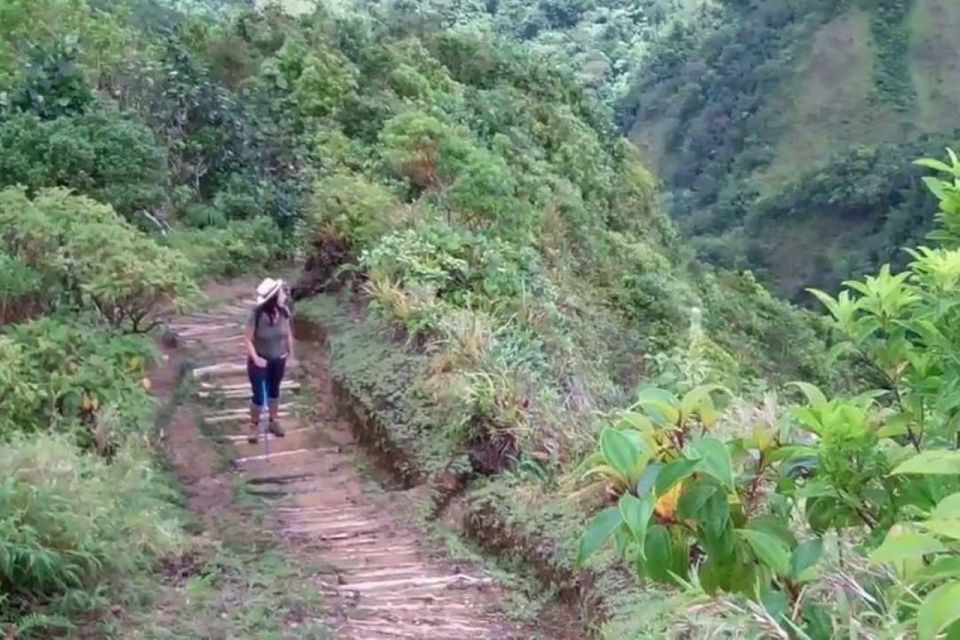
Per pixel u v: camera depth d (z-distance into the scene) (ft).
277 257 46.14
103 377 23.29
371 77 70.18
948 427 8.34
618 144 99.40
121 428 22.81
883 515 7.96
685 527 7.59
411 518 24.09
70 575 15.99
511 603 20.13
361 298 36.11
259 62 67.10
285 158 53.16
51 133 37.37
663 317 53.11
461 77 87.81
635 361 40.65
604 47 246.88
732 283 89.92
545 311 33.45
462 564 21.91
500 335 30.01
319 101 59.82
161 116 49.44
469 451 25.63
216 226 46.09
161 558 19.17
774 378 56.49
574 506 21.93
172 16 84.79
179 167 48.70
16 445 18.65
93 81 47.80
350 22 83.20
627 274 59.26
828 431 8.03
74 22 50.90
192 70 52.70
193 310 33.19
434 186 43.93
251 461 27.58
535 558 21.31
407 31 92.02
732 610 9.55
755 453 8.87
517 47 100.73
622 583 18.71
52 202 27.76
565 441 24.58
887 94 208.95
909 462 5.71
